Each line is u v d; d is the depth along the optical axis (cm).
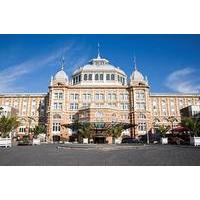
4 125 4206
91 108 7519
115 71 9156
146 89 8462
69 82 9669
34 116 9538
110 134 5662
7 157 2061
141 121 8181
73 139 7950
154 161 1720
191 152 2480
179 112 9425
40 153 2500
